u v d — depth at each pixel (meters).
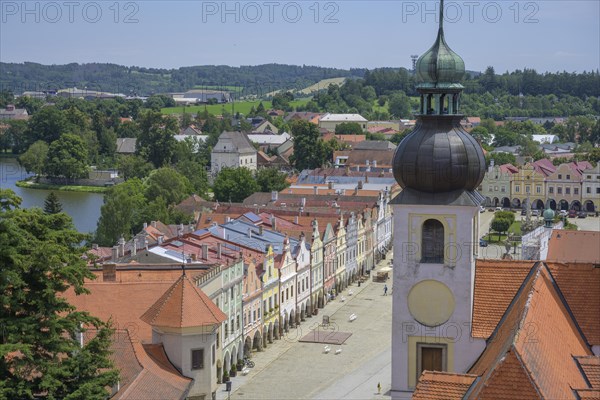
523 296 72.25
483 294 77.81
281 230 197.12
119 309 118.94
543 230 160.25
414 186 75.31
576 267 78.56
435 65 73.62
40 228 81.12
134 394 93.56
